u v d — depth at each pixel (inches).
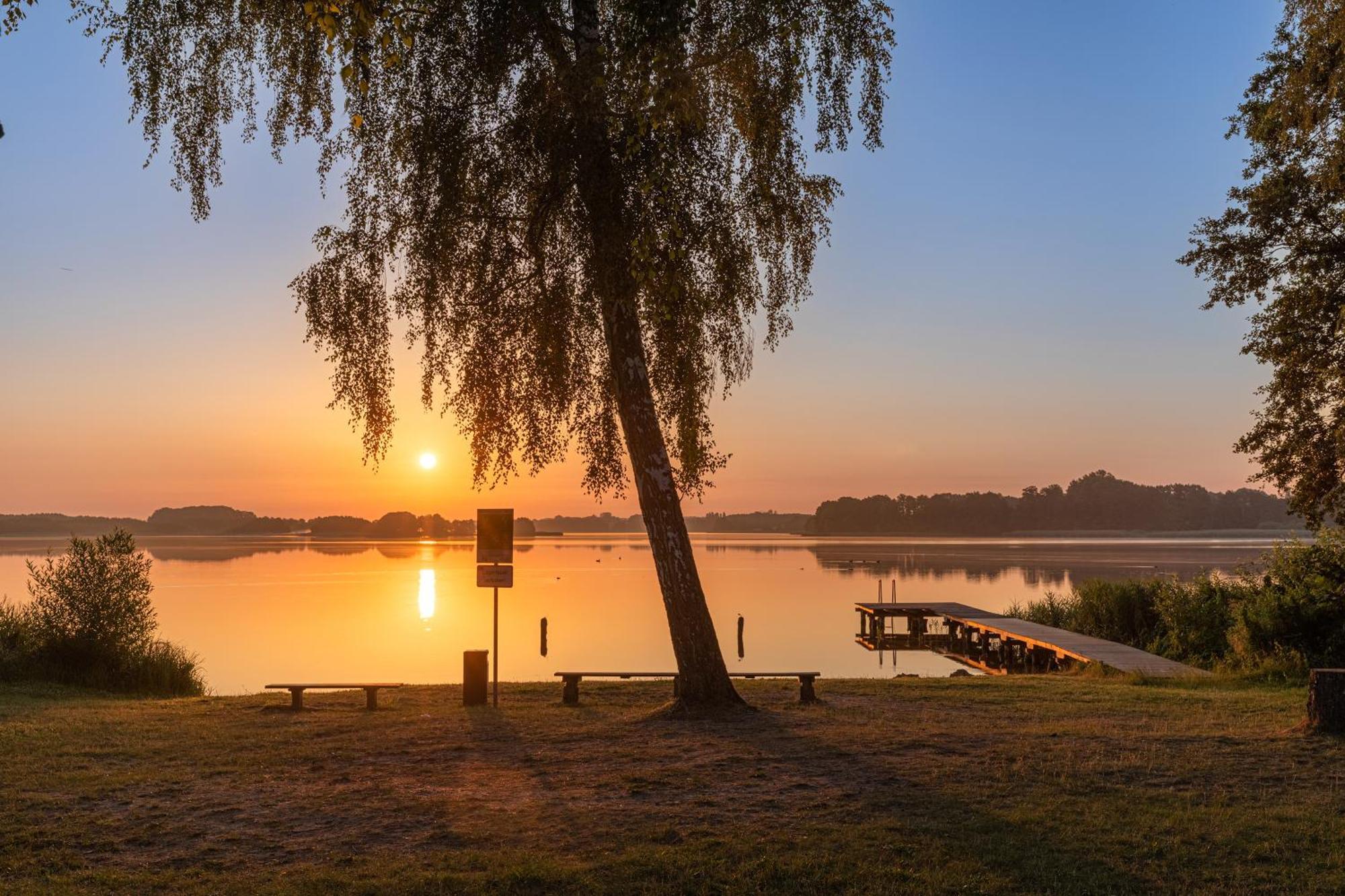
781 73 408.5
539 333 418.3
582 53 416.5
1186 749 354.9
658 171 375.2
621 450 466.9
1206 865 235.8
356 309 422.6
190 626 1496.1
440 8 403.9
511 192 426.6
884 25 428.5
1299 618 705.6
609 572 3491.6
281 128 426.6
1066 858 240.7
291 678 965.8
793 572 3299.7
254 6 406.9
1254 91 721.0
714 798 295.4
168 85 414.3
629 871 234.1
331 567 3801.7
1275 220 723.4
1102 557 4057.6
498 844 257.8
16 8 302.5
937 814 275.1
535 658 1136.2
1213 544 6294.3
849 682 615.8
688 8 362.3
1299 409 749.3
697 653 456.8
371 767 345.7
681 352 442.6
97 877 236.4
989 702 498.6
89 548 693.3
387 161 426.0
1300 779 310.0
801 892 223.3
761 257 445.1
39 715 472.1
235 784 323.0
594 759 352.5
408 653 1173.7
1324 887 220.7
